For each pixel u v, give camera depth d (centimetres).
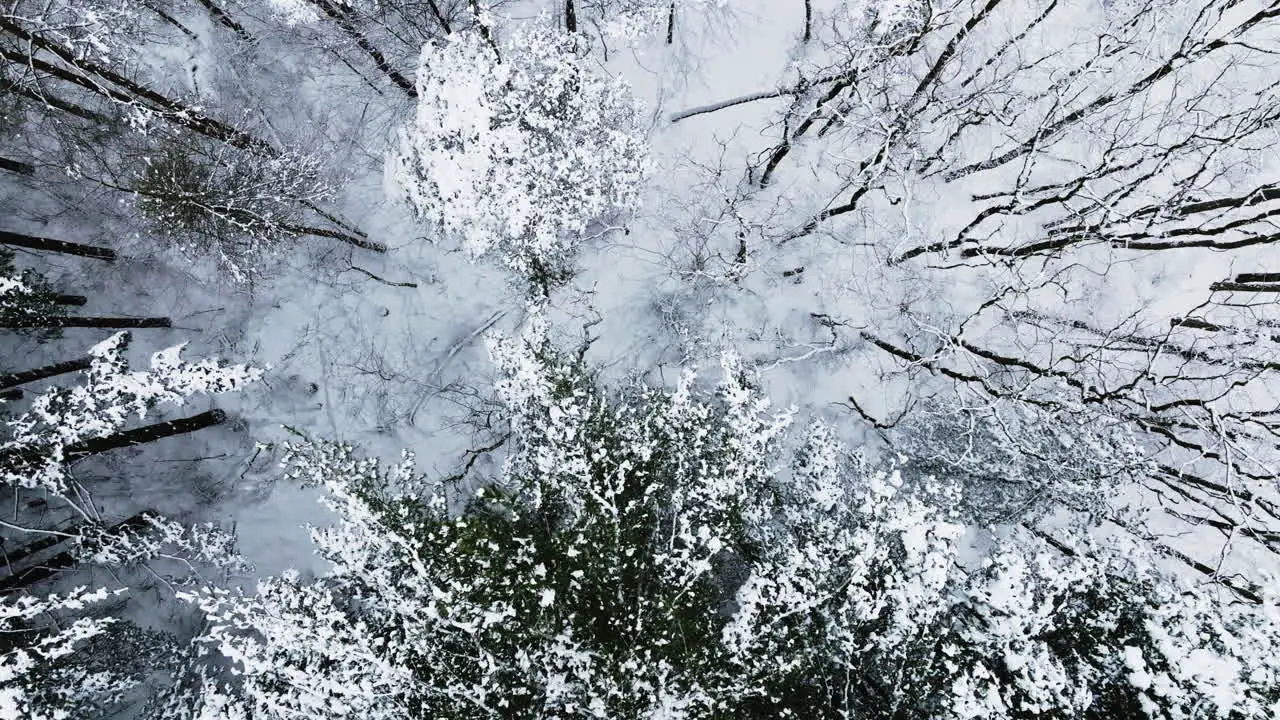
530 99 930
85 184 1045
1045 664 628
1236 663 600
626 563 693
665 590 691
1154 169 992
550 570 713
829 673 698
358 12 1019
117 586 1008
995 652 675
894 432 1059
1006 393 1010
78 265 1075
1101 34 966
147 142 974
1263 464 911
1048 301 1068
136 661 900
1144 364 1045
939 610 689
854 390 1082
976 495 1019
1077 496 969
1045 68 1047
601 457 717
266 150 1043
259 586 683
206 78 1077
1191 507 1019
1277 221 1002
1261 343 966
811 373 1087
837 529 778
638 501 733
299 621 652
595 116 955
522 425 871
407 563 718
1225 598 917
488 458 1073
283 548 1062
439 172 981
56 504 1030
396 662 666
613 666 643
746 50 1081
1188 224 1049
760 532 822
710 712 649
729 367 800
